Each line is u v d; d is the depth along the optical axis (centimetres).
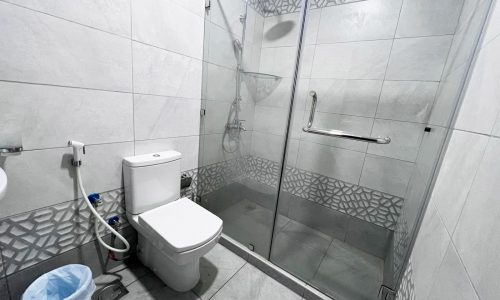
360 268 148
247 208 172
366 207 156
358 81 145
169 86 135
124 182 123
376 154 147
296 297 127
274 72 154
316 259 154
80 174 102
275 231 154
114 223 124
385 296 113
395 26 128
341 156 159
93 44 97
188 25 136
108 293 116
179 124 148
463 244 47
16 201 87
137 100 120
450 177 66
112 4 100
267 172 162
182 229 109
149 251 130
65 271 98
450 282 49
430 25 118
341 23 143
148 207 127
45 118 89
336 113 155
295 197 182
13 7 75
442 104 98
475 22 75
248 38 161
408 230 105
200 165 173
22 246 92
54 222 100
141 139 128
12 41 77
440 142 84
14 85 80
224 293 125
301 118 165
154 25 118
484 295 36
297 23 140
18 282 94
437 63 119
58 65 89
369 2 133
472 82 67
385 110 139
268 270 140
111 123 112
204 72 154
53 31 85
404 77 130
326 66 152
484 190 43
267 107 160
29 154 87
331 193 168
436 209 73
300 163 173
